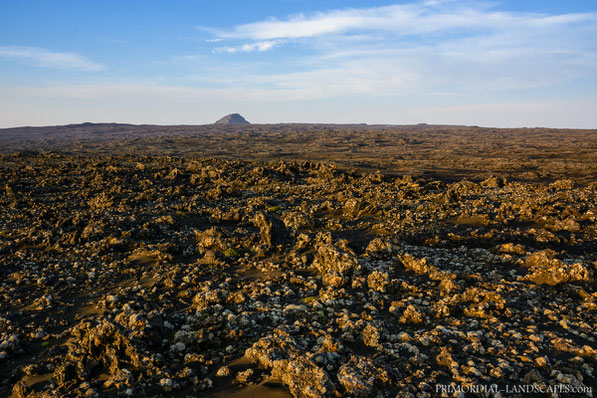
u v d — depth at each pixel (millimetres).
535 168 126625
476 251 20234
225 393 9406
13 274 18312
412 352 10844
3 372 11156
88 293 16516
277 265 18734
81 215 28594
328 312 13695
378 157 189875
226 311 13719
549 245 20703
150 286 16875
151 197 38281
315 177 57719
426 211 30938
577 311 13195
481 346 10922
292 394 9062
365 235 25016
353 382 9125
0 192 40344
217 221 28703
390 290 15445
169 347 11602
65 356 11352
